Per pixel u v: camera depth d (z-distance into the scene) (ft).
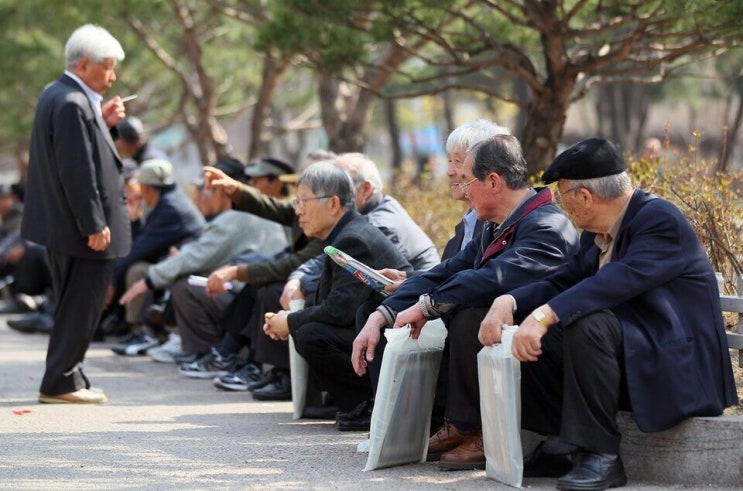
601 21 37.81
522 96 84.07
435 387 21.15
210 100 63.93
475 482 19.35
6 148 102.17
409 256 26.78
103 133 27.71
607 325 18.25
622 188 18.94
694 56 38.42
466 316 19.97
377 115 126.00
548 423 19.66
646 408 18.20
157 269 34.73
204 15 68.80
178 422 25.84
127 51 68.23
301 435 24.22
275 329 25.03
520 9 34.78
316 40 36.40
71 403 28.43
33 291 49.78
